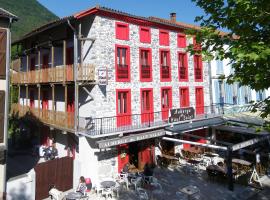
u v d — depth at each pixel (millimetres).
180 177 18594
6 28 15062
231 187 16328
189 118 22500
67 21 17781
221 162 19625
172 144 22891
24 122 27062
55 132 23234
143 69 21234
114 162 18719
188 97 24781
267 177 18422
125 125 19859
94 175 17594
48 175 15789
